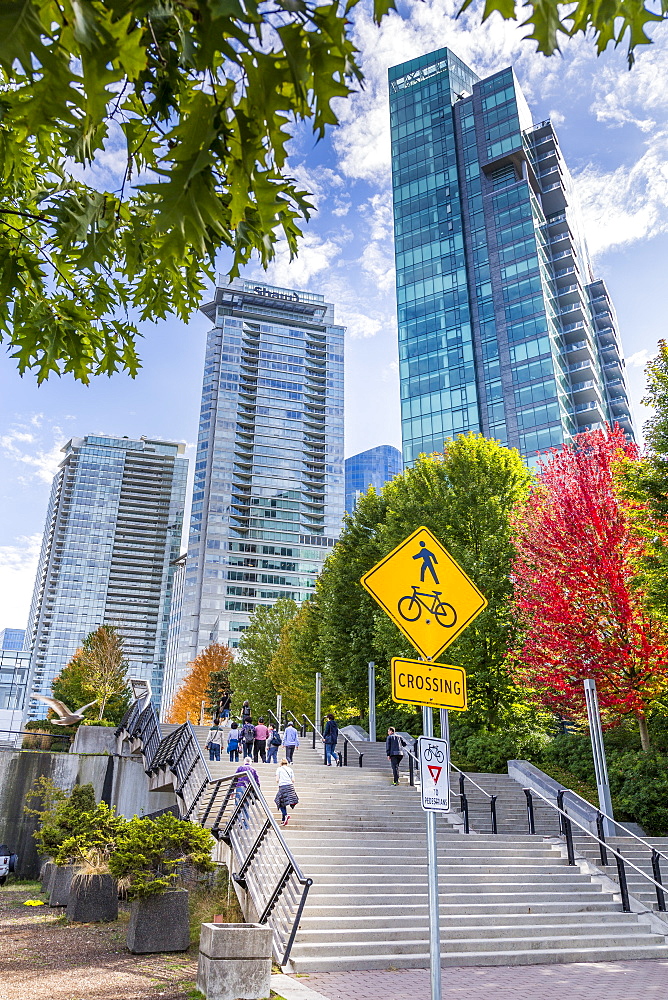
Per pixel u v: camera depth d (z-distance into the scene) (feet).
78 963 28.35
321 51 5.62
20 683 550.77
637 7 6.19
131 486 614.34
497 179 242.37
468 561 79.51
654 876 43.57
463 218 246.06
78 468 610.24
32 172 13.09
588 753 67.10
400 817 51.29
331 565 118.42
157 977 25.96
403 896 35.58
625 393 281.13
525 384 210.59
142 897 31.32
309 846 41.14
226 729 73.10
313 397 493.77
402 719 93.81
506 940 33.27
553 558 66.90
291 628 145.28
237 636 406.62
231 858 38.96
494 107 249.96
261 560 433.07
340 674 104.32
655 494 55.57
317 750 76.84
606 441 71.51
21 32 4.93
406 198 264.72
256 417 472.44
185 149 6.02
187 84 8.06
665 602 55.36
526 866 43.14
